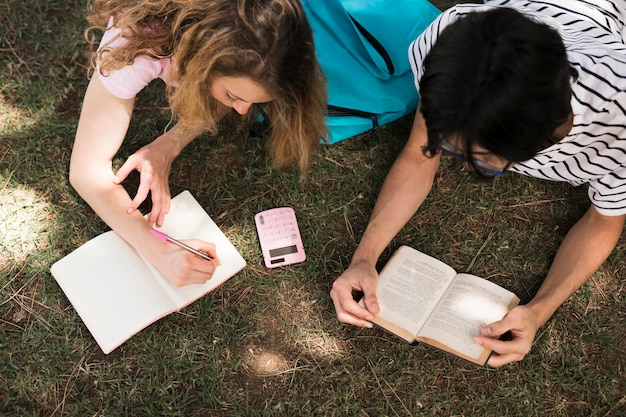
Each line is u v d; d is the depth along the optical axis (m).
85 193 1.68
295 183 1.96
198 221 1.82
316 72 1.45
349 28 1.89
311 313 1.81
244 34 1.27
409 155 1.77
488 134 0.99
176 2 1.34
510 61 0.96
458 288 1.74
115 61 1.50
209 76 1.37
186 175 1.95
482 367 1.78
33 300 1.76
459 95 0.98
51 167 1.91
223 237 1.81
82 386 1.69
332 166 1.99
